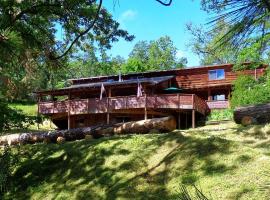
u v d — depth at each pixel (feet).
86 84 123.13
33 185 48.37
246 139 50.42
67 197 44.16
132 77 124.47
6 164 40.50
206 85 117.50
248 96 88.99
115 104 100.42
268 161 39.83
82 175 47.83
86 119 109.50
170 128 60.23
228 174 39.19
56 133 66.23
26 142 68.08
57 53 57.52
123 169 46.24
